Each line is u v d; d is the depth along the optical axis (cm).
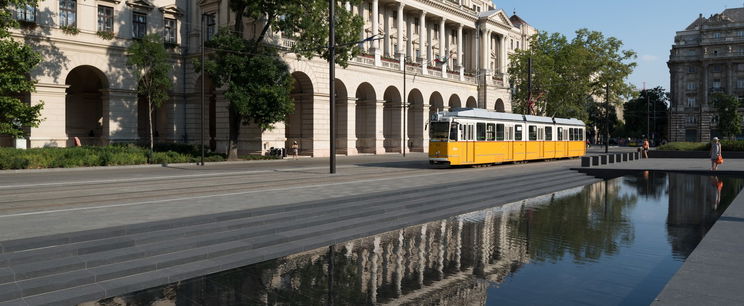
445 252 995
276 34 4066
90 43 3625
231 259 886
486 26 6875
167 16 4203
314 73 4306
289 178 2117
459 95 6266
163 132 4419
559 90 5994
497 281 805
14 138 3334
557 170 2645
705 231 1220
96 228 923
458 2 6912
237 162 3462
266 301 707
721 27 9738
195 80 4253
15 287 680
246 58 3394
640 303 699
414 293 746
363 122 5247
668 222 1345
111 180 2005
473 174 2339
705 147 4559
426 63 5716
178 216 1070
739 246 881
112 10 3803
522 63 5991
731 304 578
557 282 801
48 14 3425
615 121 11206
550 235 1166
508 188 1956
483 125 3091
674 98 10319
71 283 720
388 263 911
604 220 1373
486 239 1116
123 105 3844
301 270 861
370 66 4884
